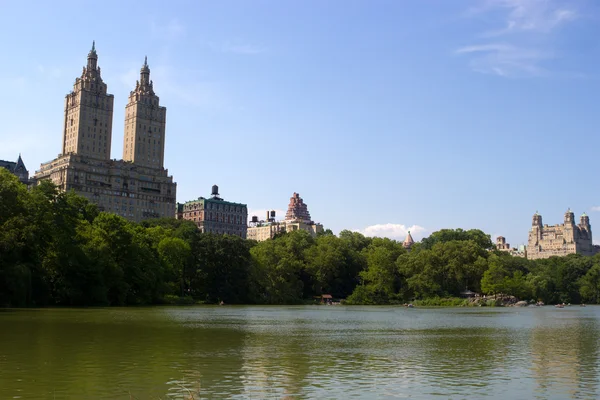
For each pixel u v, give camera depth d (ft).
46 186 386.11
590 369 125.49
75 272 379.14
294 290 630.74
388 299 650.02
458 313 413.18
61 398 91.86
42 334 182.39
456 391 101.14
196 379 108.58
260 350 152.66
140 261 457.68
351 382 108.17
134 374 112.27
